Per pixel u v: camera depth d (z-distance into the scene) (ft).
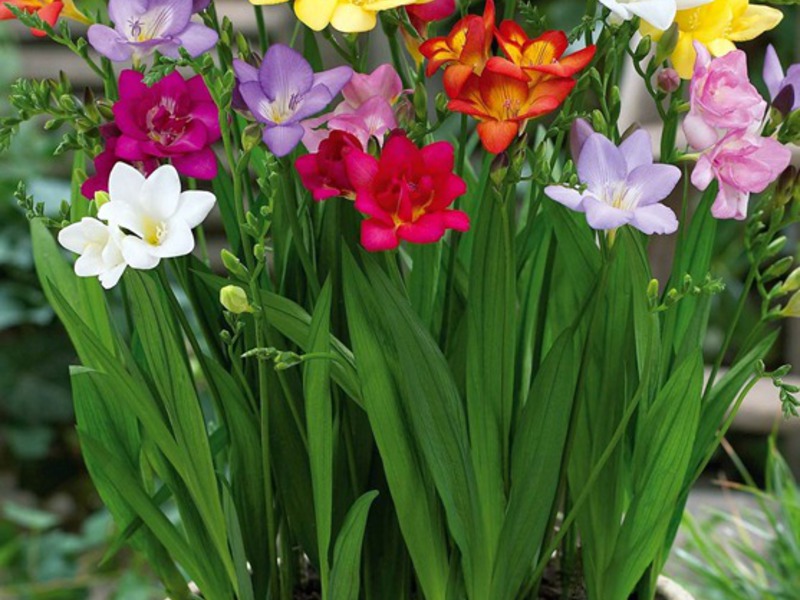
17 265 8.74
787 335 7.43
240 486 3.34
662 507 3.19
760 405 7.05
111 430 3.41
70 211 3.39
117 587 7.54
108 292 7.76
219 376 3.21
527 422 3.11
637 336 3.09
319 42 4.33
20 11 2.92
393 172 2.80
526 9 3.05
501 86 2.83
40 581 7.59
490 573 3.19
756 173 2.90
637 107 6.25
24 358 9.14
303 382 3.20
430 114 6.52
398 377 3.12
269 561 3.36
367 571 3.36
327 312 2.97
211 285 3.16
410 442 3.12
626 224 2.99
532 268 3.38
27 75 9.68
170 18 2.87
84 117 2.98
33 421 9.16
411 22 3.02
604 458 3.10
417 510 3.14
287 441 3.30
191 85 2.92
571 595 3.57
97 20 3.08
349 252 3.02
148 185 2.81
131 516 3.45
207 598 3.36
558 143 3.12
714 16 2.97
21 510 7.43
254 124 2.89
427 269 3.26
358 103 3.05
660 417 3.15
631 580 3.29
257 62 3.09
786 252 8.64
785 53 9.66
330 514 3.13
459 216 2.80
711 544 5.42
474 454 3.13
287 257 3.27
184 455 3.15
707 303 3.25
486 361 3.09
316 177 2.86
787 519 5.24
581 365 3.11
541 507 3.15
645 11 2.77
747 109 2.88
